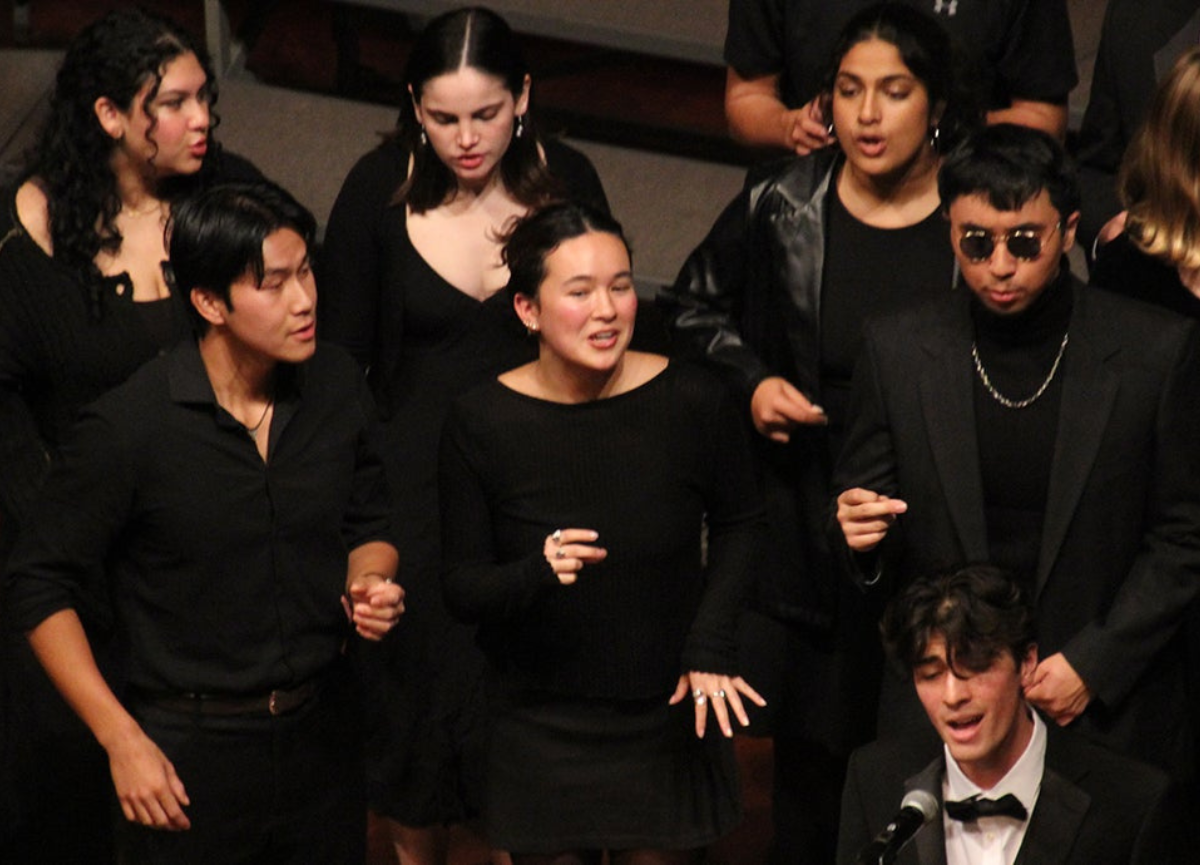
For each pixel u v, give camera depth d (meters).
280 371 13.01
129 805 12.66
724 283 15.33
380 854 17.91
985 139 12.70
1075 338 12.99
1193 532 13.02
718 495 13.55
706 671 13.16
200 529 12.74
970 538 13.10
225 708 12.99
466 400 13.31
